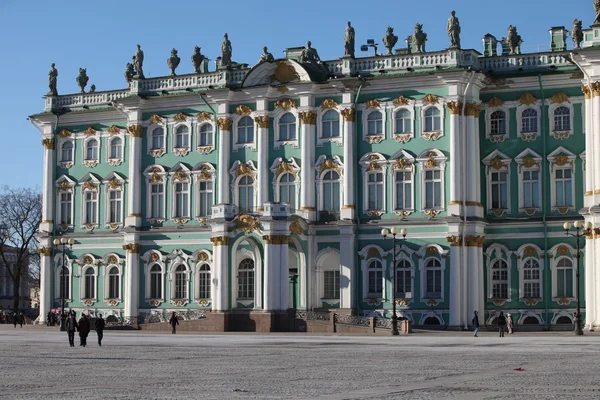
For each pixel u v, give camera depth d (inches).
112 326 3193.9
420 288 2947.8
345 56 3068.4
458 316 2883.9
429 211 2955.2
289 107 3137.3
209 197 3255.4
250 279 3078.2
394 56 3024.1
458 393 1015.0
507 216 2955.2
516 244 2930.6
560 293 2883.9
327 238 3053.6
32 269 5718.5
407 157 2989.7
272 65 3147.1
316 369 1364.4
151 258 3307.1
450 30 2965.1
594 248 2731.3
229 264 3011.8
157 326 3127.5
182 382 1168.2
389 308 2970.0
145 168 3344.0
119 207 3408.0
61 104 3533.5
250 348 1973.4
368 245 3014.3
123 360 1596.9
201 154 3267.7
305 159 3088.1
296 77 3120.1
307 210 3075.8
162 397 994.1
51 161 3511.3
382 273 2994.6
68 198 3499.0
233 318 2989.7
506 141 2970.0
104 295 3393.2
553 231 2896.2
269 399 971.3
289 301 3058.6
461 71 2896.2
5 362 1557.6
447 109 2950.3
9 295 6658.5
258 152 3157.0
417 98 2989.7
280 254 2928.2
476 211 2925.7
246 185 3196.4
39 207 4872.0
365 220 3021.7
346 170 3036.4
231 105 3223.4
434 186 2965.1
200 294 3230.8
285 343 2188.7
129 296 3302.2
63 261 3147.1
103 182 3427.7
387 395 1001.5
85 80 3533.5
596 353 1705.2
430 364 1444.4
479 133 2994.6
